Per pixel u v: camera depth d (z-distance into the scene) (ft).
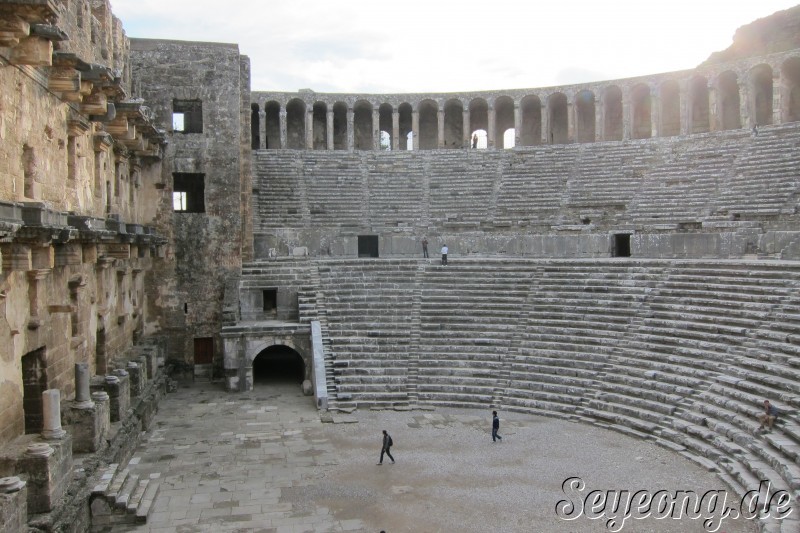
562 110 201.36
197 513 63.52
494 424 83.87
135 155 110.63
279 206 167.94
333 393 103.19
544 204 163.43
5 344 53.36
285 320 124.67
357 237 155.22
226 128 126.00
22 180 57.41
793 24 183.11
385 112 212.23
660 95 177.78
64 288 67.87
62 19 66.54
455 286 124.26
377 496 67.51
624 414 88.69
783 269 101.35
